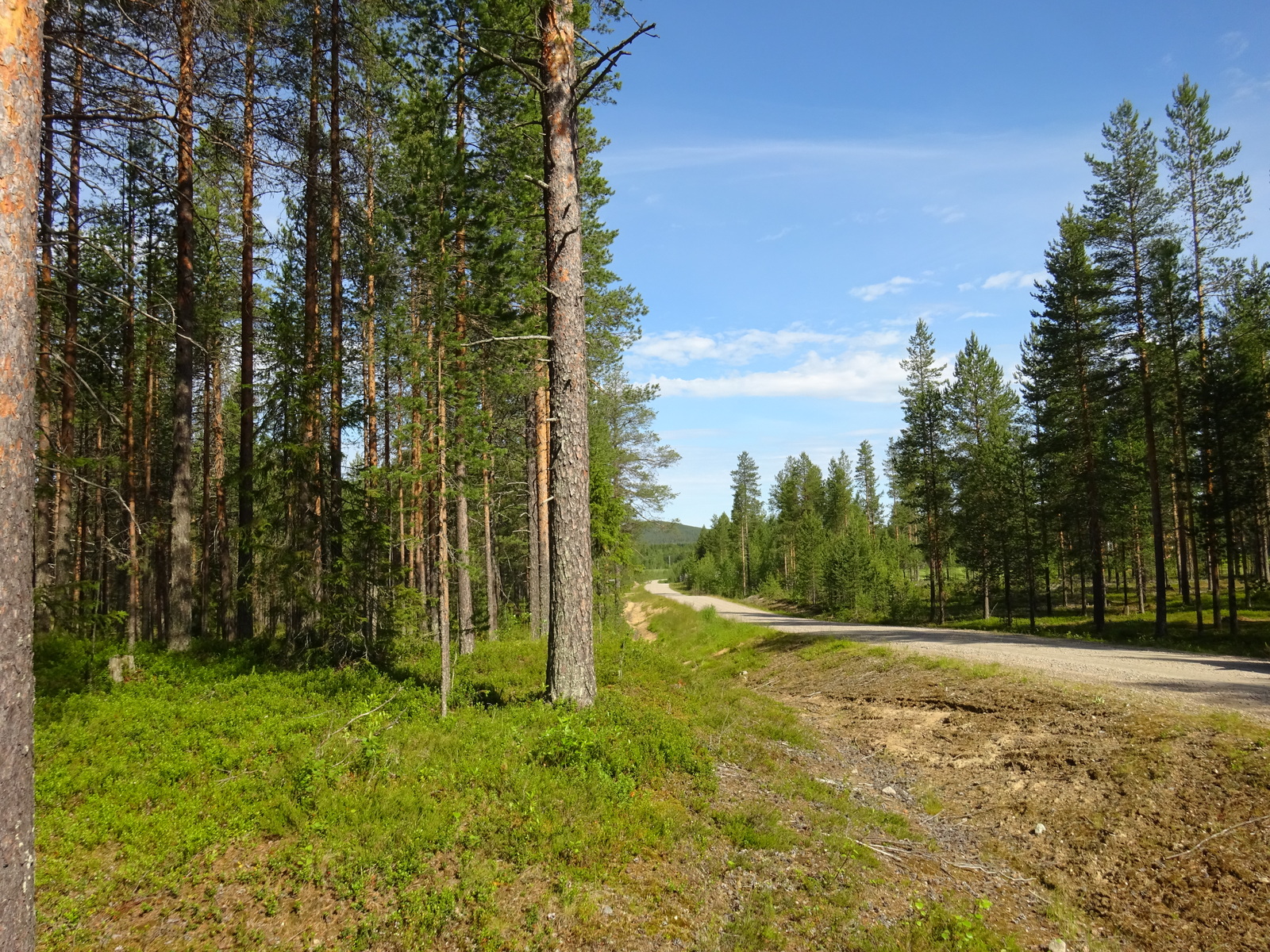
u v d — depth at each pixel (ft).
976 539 113.50
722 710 38.81
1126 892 21.04
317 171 46.26
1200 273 86.84
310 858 18.47
